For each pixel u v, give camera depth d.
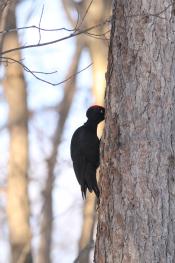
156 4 10.85
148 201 10.64
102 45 22.64
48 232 27.41
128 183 10.81
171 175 10.60
